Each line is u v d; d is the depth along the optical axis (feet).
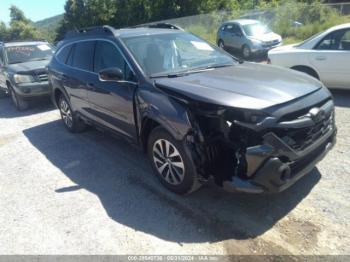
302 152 9.93
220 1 98.27
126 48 13.67
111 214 11.55
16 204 12.86
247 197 11.64
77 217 11.57
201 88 10.80
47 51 31.96
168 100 11.10
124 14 110.73
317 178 12.38
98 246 10.04
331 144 11.57
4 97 35.40
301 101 10.21
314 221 10.11
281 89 10.60
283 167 9.48
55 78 19.80
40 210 12.25
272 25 58.65
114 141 18.44
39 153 17.87
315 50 22.06
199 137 10.28
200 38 16.10
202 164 10.46
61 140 19.49
